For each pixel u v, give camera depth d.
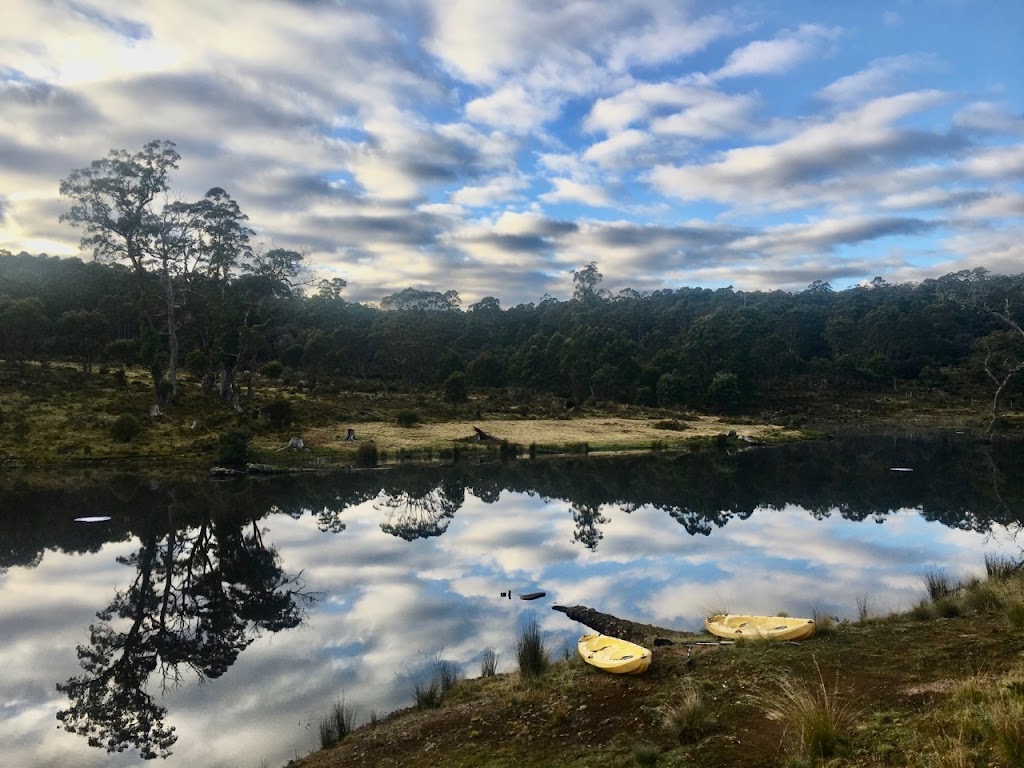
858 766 5.30
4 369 55.19
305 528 24.73
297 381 72.12
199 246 51.09
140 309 54.19
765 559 18.48
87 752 8.91
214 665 12.08
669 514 26.42
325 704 10.25
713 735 6.60
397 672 11.43
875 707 6.63
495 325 134.12
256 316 54.09
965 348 104.50
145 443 41.12
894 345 103.19
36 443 39.62
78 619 15.00
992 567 13.87
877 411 82.81
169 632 14.01
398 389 76.12
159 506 28.84
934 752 5.14
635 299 161.75
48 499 29.89
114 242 47.66
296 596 16.39
